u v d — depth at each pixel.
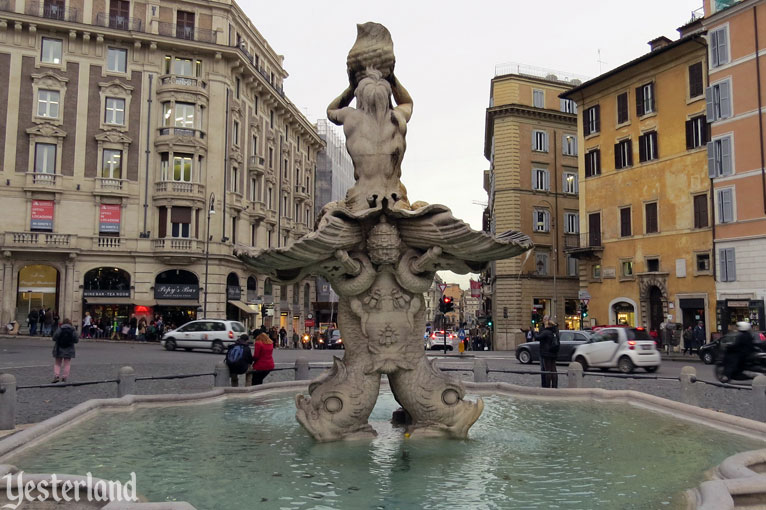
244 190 49.94
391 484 5.16
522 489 5.04
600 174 41.72
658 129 37.56
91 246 41.97
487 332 55.25
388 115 7.65
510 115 50.72
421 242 7.16
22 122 41.09
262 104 54.38
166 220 43.44
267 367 13.58
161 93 43.91
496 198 50.75
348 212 6.93
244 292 48.41
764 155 31.02
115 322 42.00
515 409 9.56
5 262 40.16
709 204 34.06
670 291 36.22
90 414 8.41
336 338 44.44
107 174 42.84
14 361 22.61
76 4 42.69
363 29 8.05
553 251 50.62
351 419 6.96
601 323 40.91
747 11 32.06
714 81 33.72
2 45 40.78
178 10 45.25
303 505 4.59
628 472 5.59
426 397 7.11
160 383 16.34
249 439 7.02
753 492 4.44
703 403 12.99
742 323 16.59
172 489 4.96
